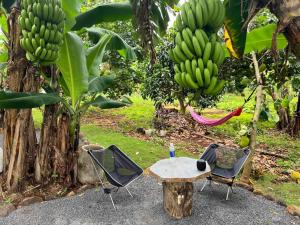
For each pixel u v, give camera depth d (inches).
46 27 101.6
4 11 144.2
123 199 150.4
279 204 145.3
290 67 216.2
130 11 135.8
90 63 163.0
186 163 138.6
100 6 134.6
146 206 142.8
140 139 280.2
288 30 48.2
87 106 155.9
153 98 301.7
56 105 154.9
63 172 158.7
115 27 296.8
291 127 311.0
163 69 268.4
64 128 155.9
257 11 53.0
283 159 227.0
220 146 162.6
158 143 264.7
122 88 335.6
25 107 124.8
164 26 111.0
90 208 140.3
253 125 169.3
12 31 139.8
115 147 157.5
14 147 148.7
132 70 333.1
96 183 166.7
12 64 140.5
